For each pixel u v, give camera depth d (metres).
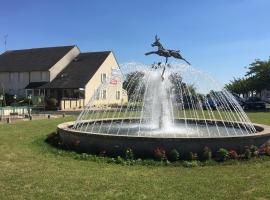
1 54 59.38
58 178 8.19
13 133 17.06
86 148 11.19
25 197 6.86
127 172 8.84
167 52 14.56
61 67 51.94
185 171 8.99
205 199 6.82
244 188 7.50
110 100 45.62
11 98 46.94
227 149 10.32
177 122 17.64
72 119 27.00
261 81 51.56
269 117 28.59
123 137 10.34
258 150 10.51
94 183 7.79
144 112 15.22
